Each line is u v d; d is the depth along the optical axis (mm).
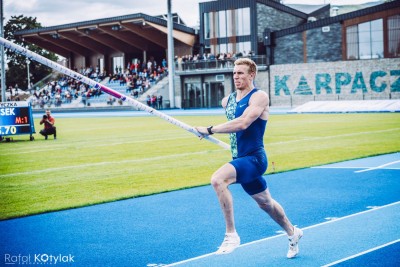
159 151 17594
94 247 6602
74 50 72938
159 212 8602
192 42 61875
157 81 59219
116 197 9938
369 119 29531
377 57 48062
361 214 8031
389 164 13391
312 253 6082
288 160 14555
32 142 22406
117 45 67562
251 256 6035
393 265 5566
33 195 10352
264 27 56500
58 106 63500
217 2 57969
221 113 42188
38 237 7160
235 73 5523
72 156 16797
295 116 35000
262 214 8211
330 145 17969
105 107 58969
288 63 52156
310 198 9383
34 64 97250
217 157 15789
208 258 6012
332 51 50125
